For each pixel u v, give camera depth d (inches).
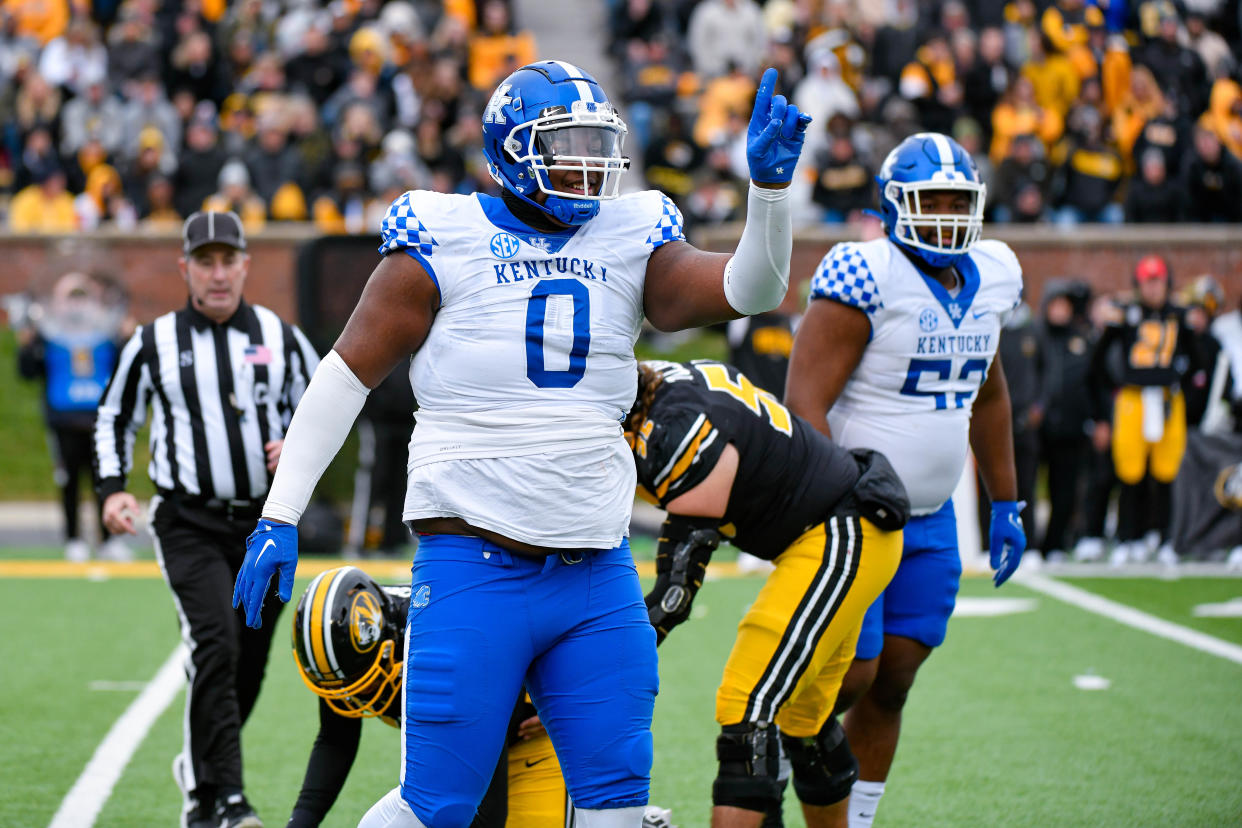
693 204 1844.2
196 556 589.0
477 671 392.2
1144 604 1101.1
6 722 762.2
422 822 397.7
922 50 2020.2
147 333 606.5
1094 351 1293.1
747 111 2007.9
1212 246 1802.4
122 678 865.5
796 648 476.1
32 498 1621.6
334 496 1341.0
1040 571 1262.3
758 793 469.1
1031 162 1875.0
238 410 597.9
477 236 391.5
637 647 406.0
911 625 544.7
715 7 2212.1
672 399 476.4
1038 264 1806.1
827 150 1846.7
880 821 603.2
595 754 399.2
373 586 467.2
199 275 601.6
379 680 460.4
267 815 613.6
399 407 1267.2
